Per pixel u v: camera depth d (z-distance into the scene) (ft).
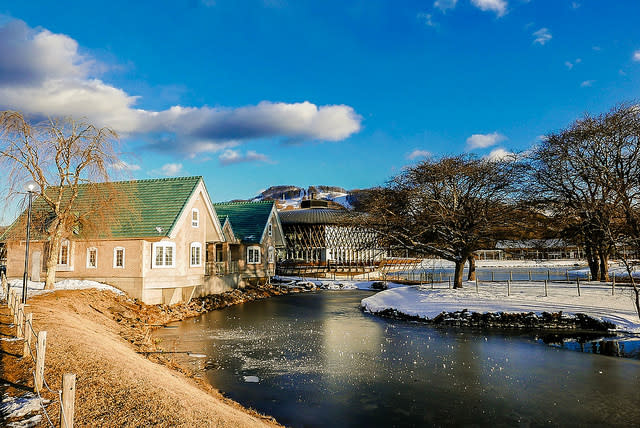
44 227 96.07
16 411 26.07
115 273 96.17
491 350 64.80
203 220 112.27
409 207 115.03
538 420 38.63
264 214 165.89
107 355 40.70
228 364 57.06
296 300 134.92
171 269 100.01
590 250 120.57
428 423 38.01
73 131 83.10
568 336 73.77
